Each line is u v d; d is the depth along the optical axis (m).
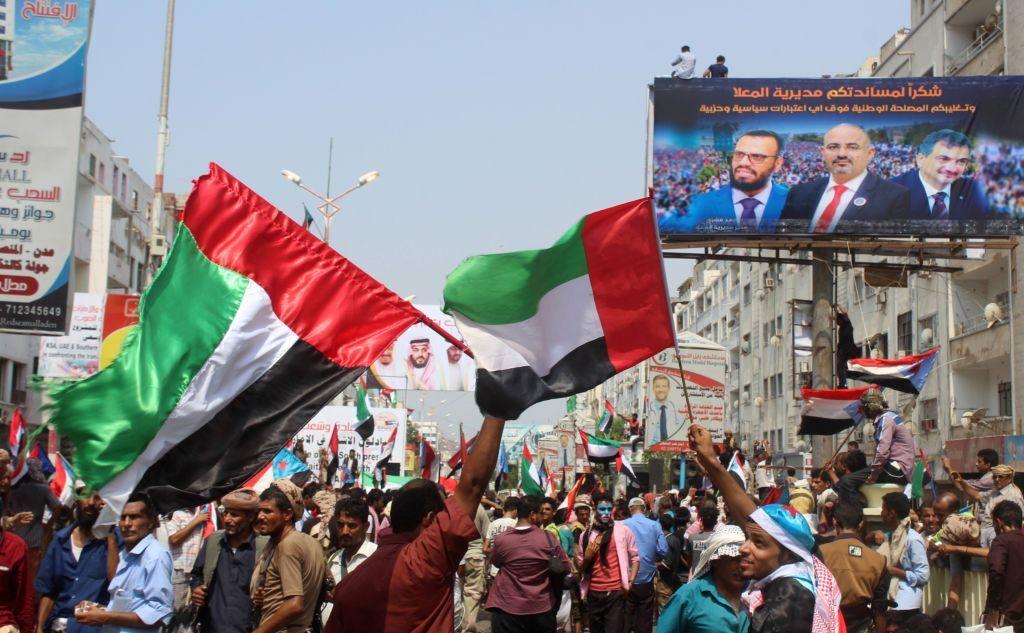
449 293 6.64
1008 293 33.41
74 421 7.11
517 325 6.66
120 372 7.21
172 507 7.11
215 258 7.58
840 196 27.12
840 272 46.50
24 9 15.66
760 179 27.30
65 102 15.59
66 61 15.66
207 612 8.09
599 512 16.16
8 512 12.51
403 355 37.41
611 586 14.13
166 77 31.97
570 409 64.12
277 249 7.64
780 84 27.42
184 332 7.38
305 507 12.66
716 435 40.59
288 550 7.44
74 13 15.70
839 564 8.46
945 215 26.97
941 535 11.73
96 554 8.98
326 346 7.54
